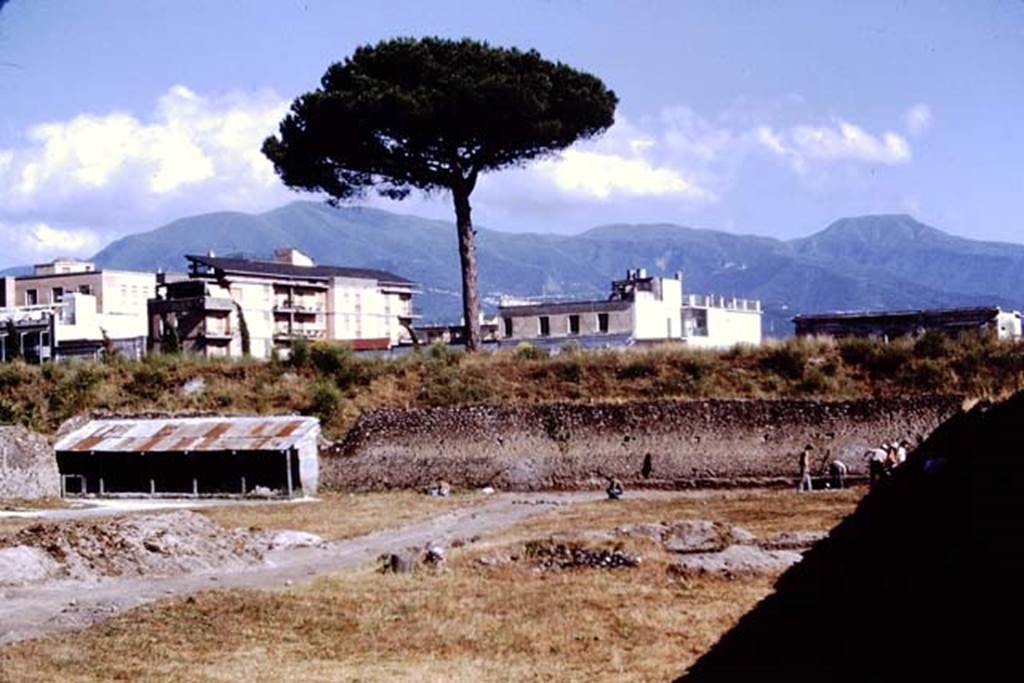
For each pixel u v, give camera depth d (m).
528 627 23.41
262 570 32.50
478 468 59.78
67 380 69.62
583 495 55.66
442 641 22.42
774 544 32.12
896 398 54.75
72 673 20.06
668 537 33.09
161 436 60.88
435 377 67.75
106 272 133.00
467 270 76.00
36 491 58.72
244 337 104.94
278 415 64.12
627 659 20.53
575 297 129.38
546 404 60.12
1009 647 19.50
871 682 18.11
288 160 76.12
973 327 84.56
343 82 74.38
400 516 47.09
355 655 21.45
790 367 62.41
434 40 72.94
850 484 53.00
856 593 25.11
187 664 20.75
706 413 57.53
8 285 136.50
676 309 113.75
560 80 73.25
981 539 29.23
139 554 31.52
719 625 23.02
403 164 75.00
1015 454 34.12
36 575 28.88
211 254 120.62
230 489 60.38
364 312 129.38
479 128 71.50
